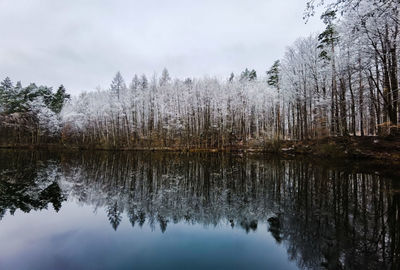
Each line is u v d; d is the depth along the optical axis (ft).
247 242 17.10
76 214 24.63
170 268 13.64
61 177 46.21
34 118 143.84
